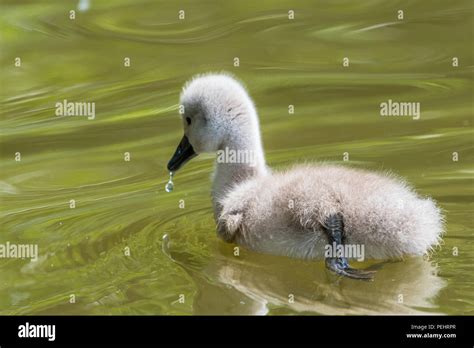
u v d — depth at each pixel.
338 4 18.27
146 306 9.18
